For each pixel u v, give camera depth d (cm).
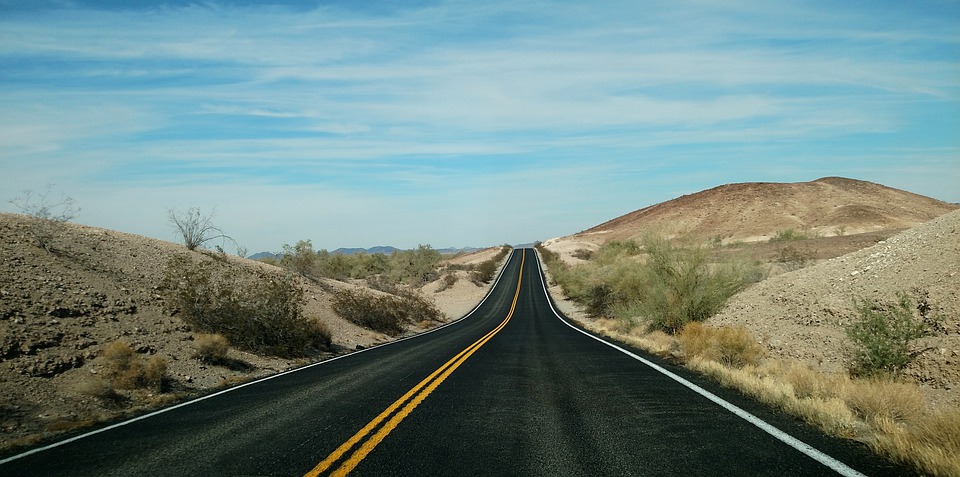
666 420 701
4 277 1241
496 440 618
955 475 445
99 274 1533
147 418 802
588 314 4156
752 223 12775
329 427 692
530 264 10550
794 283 1870
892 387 744
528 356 1520
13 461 580
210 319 1538
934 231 1520
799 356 1334
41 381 936
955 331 1045
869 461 509
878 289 1418
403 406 815
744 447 566
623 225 18200
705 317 2078
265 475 504
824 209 12550
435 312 4166
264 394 981
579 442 605
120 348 1069
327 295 2823
